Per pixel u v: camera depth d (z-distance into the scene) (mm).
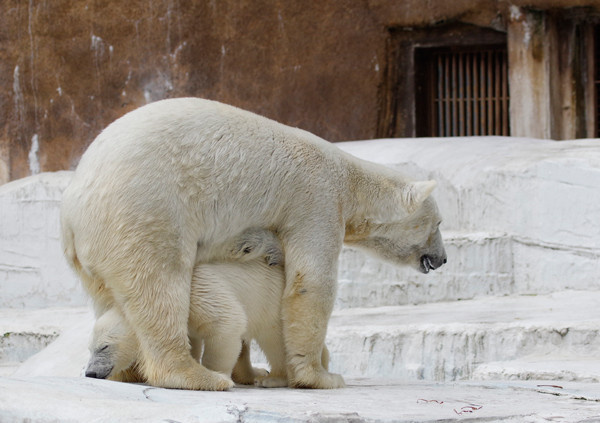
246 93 17188
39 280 14531
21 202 14625
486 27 16047
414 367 9867
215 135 6473
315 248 6777
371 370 10039
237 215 6531
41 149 18125
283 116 17062
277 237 6789
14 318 12984
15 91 18203
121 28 17625
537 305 10938
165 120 6398
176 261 6219
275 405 5352
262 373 7434
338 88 16719
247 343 7238
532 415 5418
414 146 13852
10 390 5152
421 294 11883
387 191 7383
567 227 11570
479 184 12375
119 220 6125
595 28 15727
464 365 9719
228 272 6574
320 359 6980
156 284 6145
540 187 11766
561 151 12367
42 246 14516
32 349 11883
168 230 6184
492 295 11844
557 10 15469
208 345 6480
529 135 15641
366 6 16484
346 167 7223
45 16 17938
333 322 10805
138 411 4984
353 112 16656
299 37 16875
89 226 6227
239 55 17188
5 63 18203
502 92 16578
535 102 15562
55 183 14570
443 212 12875
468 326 9836
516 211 11969
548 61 15516
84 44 17797
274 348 6980
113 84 17734
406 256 7773
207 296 6379
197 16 17297
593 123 15789
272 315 6836
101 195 6188
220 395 5852
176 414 4957
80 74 17875
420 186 7348
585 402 6199
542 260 11703
